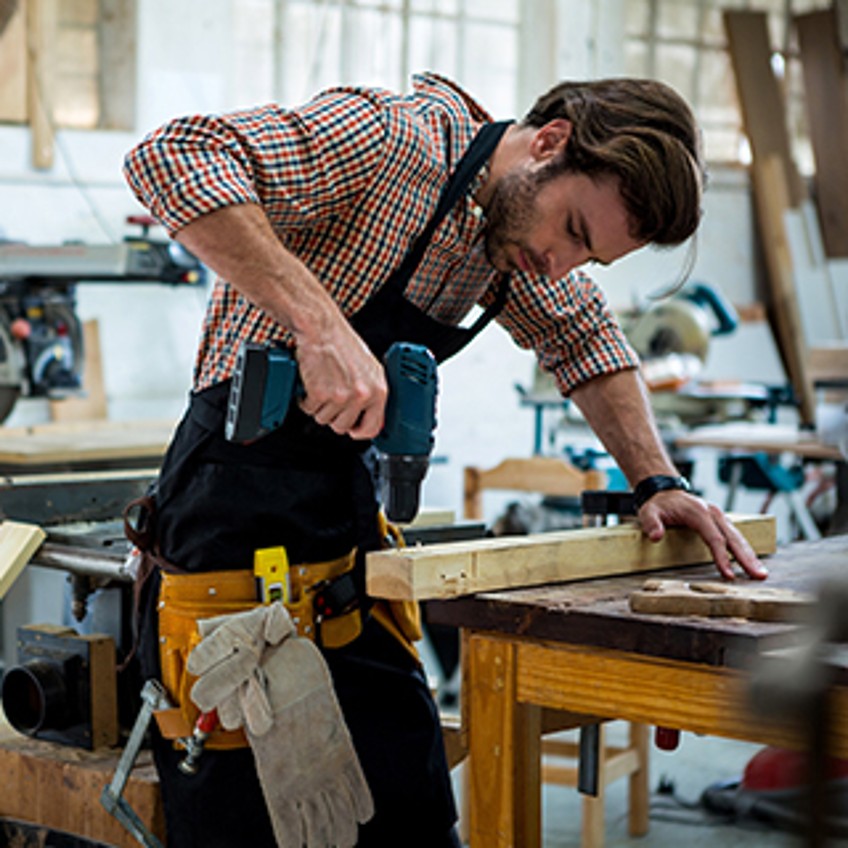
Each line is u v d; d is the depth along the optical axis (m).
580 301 1.95
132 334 4.49
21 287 3.58
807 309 6.66
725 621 1.39
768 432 4.58
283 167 1.50
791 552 1.96
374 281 1.61
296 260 1.49
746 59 6.47
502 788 1.58
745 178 6.52
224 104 4.74
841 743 1.23
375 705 1.75
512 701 1.56
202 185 1.45
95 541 2.01
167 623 1.67
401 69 5.28
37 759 1.90
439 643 3.74
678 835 3.13
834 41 6.64
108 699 1.95
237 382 1.48
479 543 1.62
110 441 3.51
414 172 1.59
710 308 5.16
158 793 1.76
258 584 1.64
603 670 1.47
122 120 4.51
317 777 1.62
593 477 3.53
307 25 5.03
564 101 1.60
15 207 4.26
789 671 0.76
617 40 5.95
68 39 4.38
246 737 1.63
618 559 1.74
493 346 5.40
